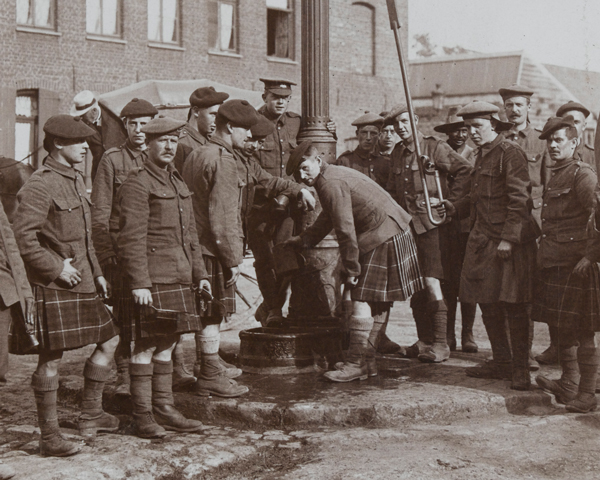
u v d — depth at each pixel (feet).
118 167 18.02
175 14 72.79
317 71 21.89
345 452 14.37
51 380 13.84
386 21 86.94
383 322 19.10
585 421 16.35
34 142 65.05
